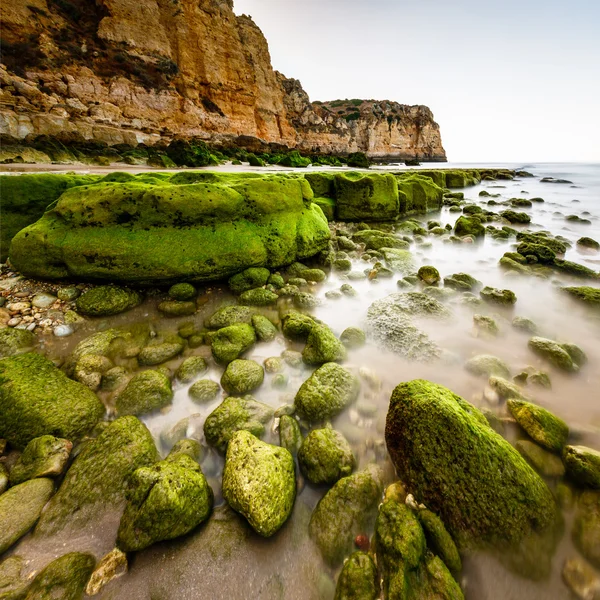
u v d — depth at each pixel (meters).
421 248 13.37
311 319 6.95
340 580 2.86
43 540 3.23
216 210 8.73
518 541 3.12
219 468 4.10
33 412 4.26
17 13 37.62
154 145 45.19
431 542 3.07
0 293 7.38
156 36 48.91
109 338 6.34
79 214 7.84
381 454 4.23
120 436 4.02
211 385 5.23
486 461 3.29
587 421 4.69
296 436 4.29
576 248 13.32
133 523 3.13
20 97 34.72
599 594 2.84
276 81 73.75
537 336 6.52
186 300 7.95
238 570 3.05
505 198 27.05
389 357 6.23
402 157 116.56
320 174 18.53
